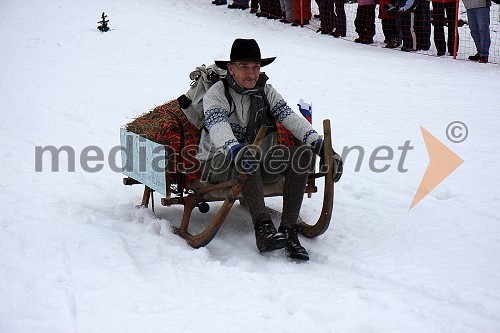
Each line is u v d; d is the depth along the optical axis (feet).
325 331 10.53
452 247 14.40
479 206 17.12
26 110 29.89
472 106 28.22
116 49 42.91
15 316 10.92
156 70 37.78
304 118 15.84
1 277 12.38
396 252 14.19
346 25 47.96
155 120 15.56
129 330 10.46
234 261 13.80
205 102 14.43
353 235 15.38
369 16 42.45
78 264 13.11
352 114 27.55
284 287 12.33
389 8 40.98
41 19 51.26
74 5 56.54
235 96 14.58
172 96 32.04
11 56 41.19
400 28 40.73
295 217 14.42
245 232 15.75
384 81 33.35
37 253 13.64
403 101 29.50
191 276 12.80
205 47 43.01
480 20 36.24
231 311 11.27
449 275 12.78
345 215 16.85
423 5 39.19
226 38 45.32
